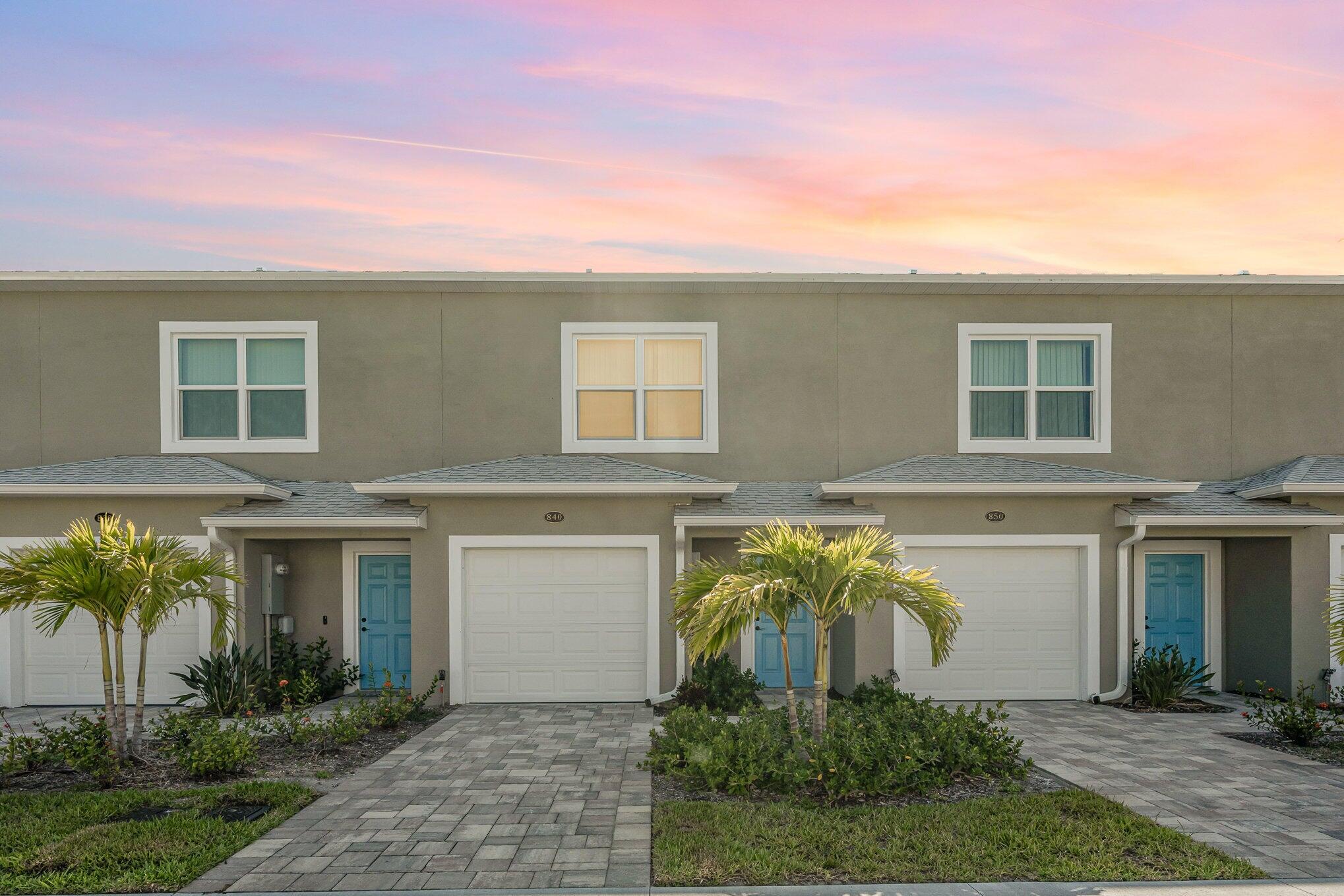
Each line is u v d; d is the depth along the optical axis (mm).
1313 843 6969
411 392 14141
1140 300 14469
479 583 13070
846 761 8289
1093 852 6668
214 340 14234
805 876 6281
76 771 9086
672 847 6730
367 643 14117
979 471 13430
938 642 8844
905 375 14320
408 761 9562
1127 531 13359
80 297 14125
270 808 7848
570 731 11047
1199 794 8312
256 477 14078
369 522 12539
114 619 9180
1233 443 14430
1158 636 14445
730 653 14102
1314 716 10438
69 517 12930
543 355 14195
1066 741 10570
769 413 14242
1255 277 14258
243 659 12594
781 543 8820
